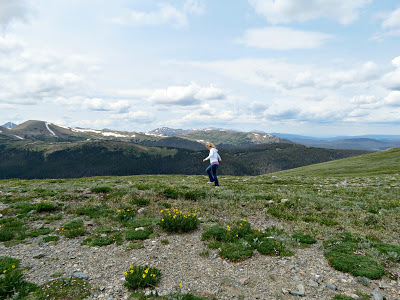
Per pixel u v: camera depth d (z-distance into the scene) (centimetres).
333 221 1055
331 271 662
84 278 632
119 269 680
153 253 779
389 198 1619
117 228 1018
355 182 2823
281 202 1420
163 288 584
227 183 2461
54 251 801
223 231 917
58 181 2781
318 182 2766
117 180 2820
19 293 547
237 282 613
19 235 923
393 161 5566
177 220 975
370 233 911
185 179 3133
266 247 793
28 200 1445
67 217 1166
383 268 654
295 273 654
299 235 896
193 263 714
